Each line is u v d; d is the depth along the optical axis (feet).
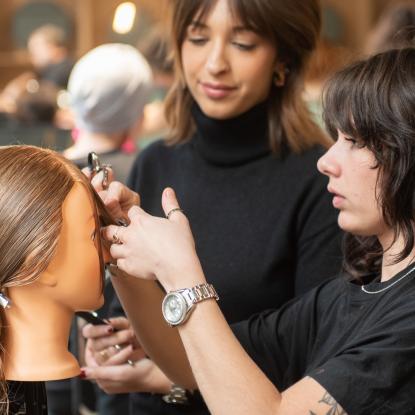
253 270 6.96
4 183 5.35
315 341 5.93
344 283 5.97
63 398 9.83
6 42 29.81
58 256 5.41
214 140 7.36
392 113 5.24
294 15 7.00
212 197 7.29
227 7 6.84
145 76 10.64
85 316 6.95
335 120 5.46
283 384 6.34
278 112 7.30
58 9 29.45
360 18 29.30
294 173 7.14
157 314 6.34
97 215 5.60
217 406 5.14
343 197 5.53
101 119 10.38
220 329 5.27
